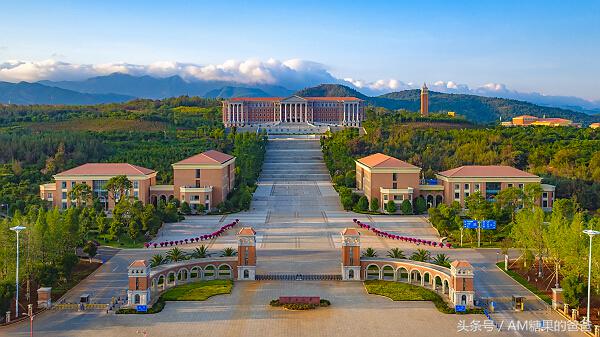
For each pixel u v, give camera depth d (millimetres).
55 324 93875
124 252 140250
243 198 197375
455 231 156000
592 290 101438
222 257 122438
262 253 139625
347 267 119688
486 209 155125
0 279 104125
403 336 88625
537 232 118875
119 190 184250
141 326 92938
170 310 100688
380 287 113188
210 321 95250
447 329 91562
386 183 198125
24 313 98562
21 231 108312
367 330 91125
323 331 90750
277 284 116562
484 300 105875
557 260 111625
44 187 194000
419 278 121812
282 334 89438
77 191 175250
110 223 158375
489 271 124312
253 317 97125
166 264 116812
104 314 98625
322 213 191500
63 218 132125
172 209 176875
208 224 173500
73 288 112625
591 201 194500
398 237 153625
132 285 102000
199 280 119125
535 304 103938
